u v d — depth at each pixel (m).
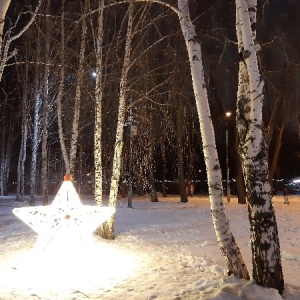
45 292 8.62
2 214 27.06
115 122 29.41
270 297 7.32
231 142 38.16
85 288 8.88
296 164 58.31
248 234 16.95
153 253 12.59
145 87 20.83
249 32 8.09
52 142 45.19
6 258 11.87
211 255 12.18
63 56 18.66
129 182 30.81
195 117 33.97
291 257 11.99
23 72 36.59
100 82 15.90
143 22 16.14
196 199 43.56
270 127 34.56
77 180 46.44
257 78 8.06
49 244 11.81
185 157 38.97
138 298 8.01
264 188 8.00
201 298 7.47
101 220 11.76
